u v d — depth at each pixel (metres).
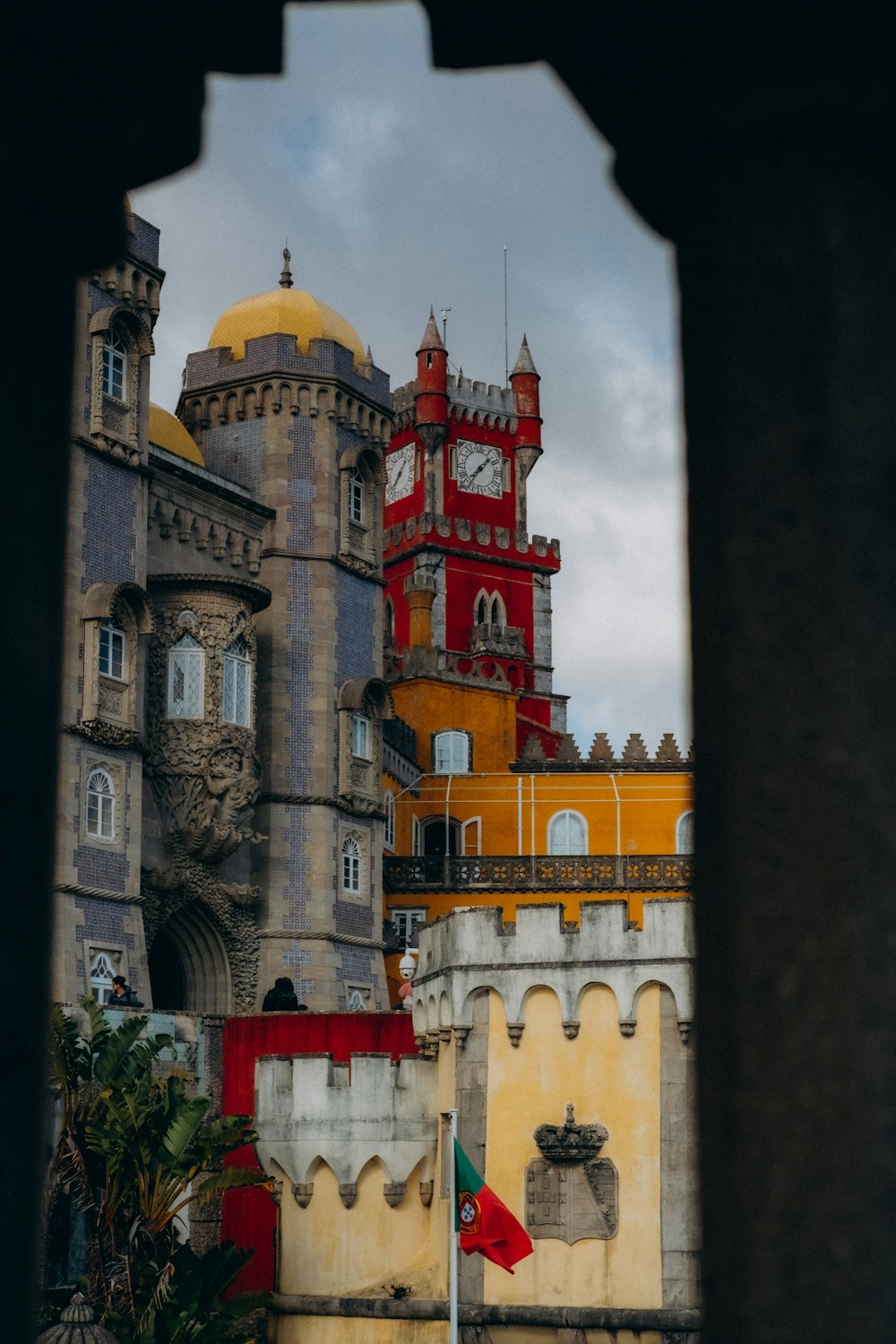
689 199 5.55
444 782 74.94
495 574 116.56
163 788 49.16
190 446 55.94
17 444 5.36
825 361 5.21
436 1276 34.50
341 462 57.31
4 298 5.46
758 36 5.31
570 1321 32.19
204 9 5.86
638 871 70.88
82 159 5.72
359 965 55.09
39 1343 28.05
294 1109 36.72
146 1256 31.92
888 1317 4.76
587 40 5.55
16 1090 5.02
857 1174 4.82
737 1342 4.85
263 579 55.72
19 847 5.13
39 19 5.47
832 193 5.30
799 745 5.05
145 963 46.06
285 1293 36.22
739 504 5.22
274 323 58.94
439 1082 35.81
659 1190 32.44
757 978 4.98
